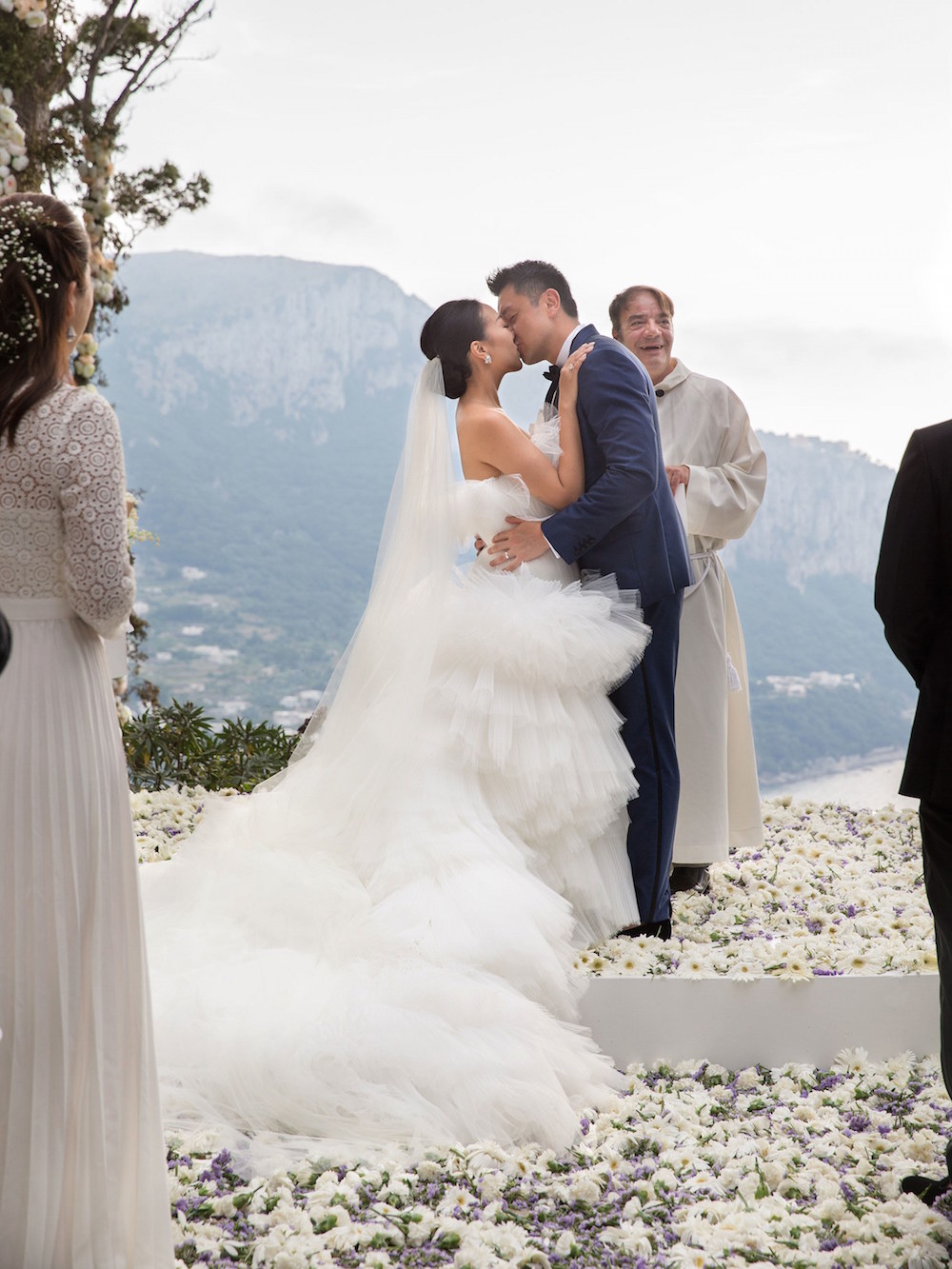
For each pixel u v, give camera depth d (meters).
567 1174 2.46
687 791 3.98
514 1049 2.66
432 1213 2.26
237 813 3.54
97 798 1.99
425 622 3.33
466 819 3.20
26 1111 1.95
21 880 1.95
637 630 3.40
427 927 2.92
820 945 3.27
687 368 4.24
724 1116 2.75
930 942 3.32
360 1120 2.55
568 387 3.53
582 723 3.34
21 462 1.92
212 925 3.10
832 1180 2.42
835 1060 3.01
